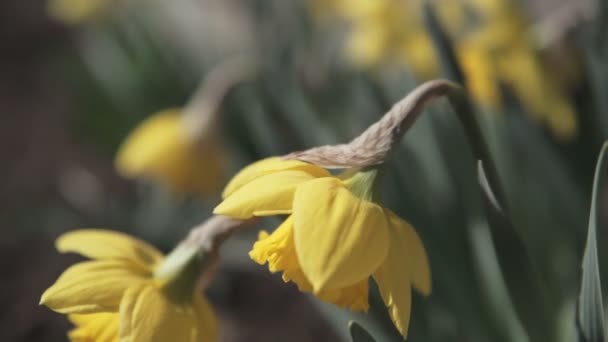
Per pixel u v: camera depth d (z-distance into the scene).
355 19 0.75
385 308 0.58
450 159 0.65
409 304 0.49
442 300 0.63
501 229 0.54
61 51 1.22
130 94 1.01
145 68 1.00
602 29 0.63
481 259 0.66
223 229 0.54
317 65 0.88
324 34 0.91
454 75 0.58
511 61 0.65
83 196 1.01
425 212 0.65
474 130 0.53
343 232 0.49
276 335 0.82
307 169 0.51
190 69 0.98
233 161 0.77
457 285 0.64
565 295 0.68
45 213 0.94
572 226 0.68
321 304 0.60
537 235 0.69
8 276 0.89
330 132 0.70
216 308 0.86
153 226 0.89
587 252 0.52
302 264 0.48
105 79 1.03
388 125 0.51
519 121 0.66
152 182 0.92
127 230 0.90
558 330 0.61
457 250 0.65
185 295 0.54
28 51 1.26
